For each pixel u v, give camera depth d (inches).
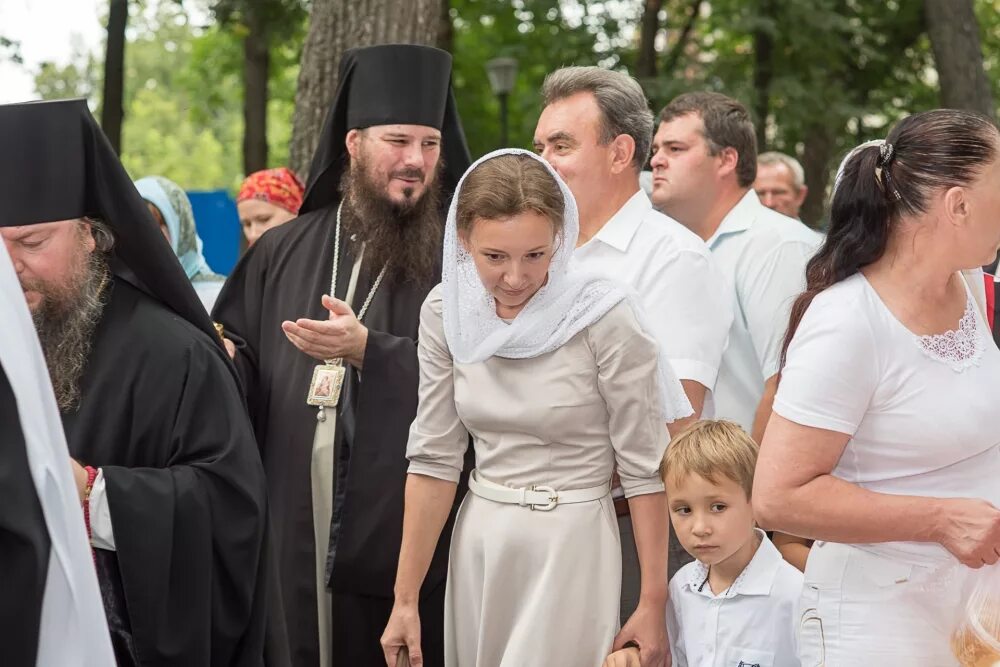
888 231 98.5
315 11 256.4
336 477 155.1
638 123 146.3
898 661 99.0
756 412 162.4
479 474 127.5
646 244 143.8
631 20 611.8
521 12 610.9
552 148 146.9
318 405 157.3
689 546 122.7
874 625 100.0
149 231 113.2
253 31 519.5
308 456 156.4
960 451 97.7
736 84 549.0
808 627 104.8
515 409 122.3
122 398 111.7
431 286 164.7
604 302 121.0
